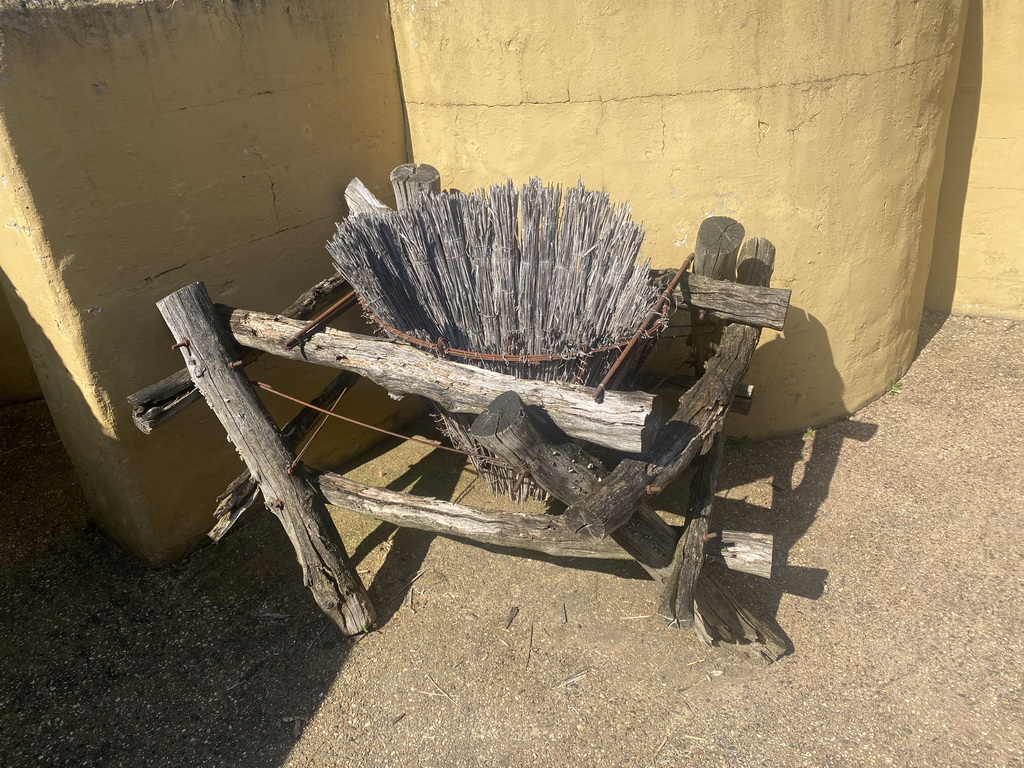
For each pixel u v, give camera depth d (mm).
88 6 3359
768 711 3291
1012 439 4871
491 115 4668
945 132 5051
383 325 3502
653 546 3283
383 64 4840
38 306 3695
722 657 3568
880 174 4582
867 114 4367
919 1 4254
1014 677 3350
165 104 3729
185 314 3590
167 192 3836
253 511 4668
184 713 3475
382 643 3777
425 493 4750
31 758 3289
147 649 3811
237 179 4148
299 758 3250
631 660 3588
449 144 4930
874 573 3979
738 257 4082
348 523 4590
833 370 5031
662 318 3354
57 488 5004
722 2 4008
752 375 4906
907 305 5289
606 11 4156
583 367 3344
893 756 3062
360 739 3311
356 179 4531
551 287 3439
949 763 3018
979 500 4395
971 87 5754
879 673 3430
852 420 5246
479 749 3225
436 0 4504
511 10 4320
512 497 4344
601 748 3182
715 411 3404
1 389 5938
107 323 3734
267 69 4152
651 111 4340
